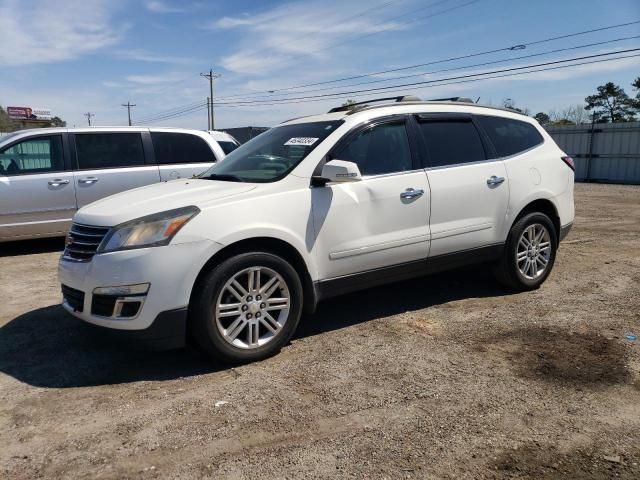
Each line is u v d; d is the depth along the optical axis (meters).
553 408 3.18
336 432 2.96
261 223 3.83
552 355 3.93
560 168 5.70
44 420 3.14
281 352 4.09
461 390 3.42
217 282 3.66
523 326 4.54
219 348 3.73
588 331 4.38
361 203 4.30
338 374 3.69
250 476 2.60
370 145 4.51
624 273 6.21
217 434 2.96
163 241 3.54
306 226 4.05
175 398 3.38
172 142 8.81
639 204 13.87
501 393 3.37
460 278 6.05
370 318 4.83
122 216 3.70
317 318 4.86
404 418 3.10
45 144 7.99
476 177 4.98
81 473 2.64
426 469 2.62
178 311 3.58
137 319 3.54
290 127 4.94
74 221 4.07
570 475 2.57
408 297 5.42
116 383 3.61
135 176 8.44
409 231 4.58
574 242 8.25
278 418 3.12
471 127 5.18
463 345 4.16
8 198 7.67
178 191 4.12
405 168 4.62
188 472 2.64
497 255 5.26
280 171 4.22
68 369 3.84
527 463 2.66
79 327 4.69
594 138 24.31
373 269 4.46
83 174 8.11
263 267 3.84
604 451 2.75
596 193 17.56
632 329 4.40
